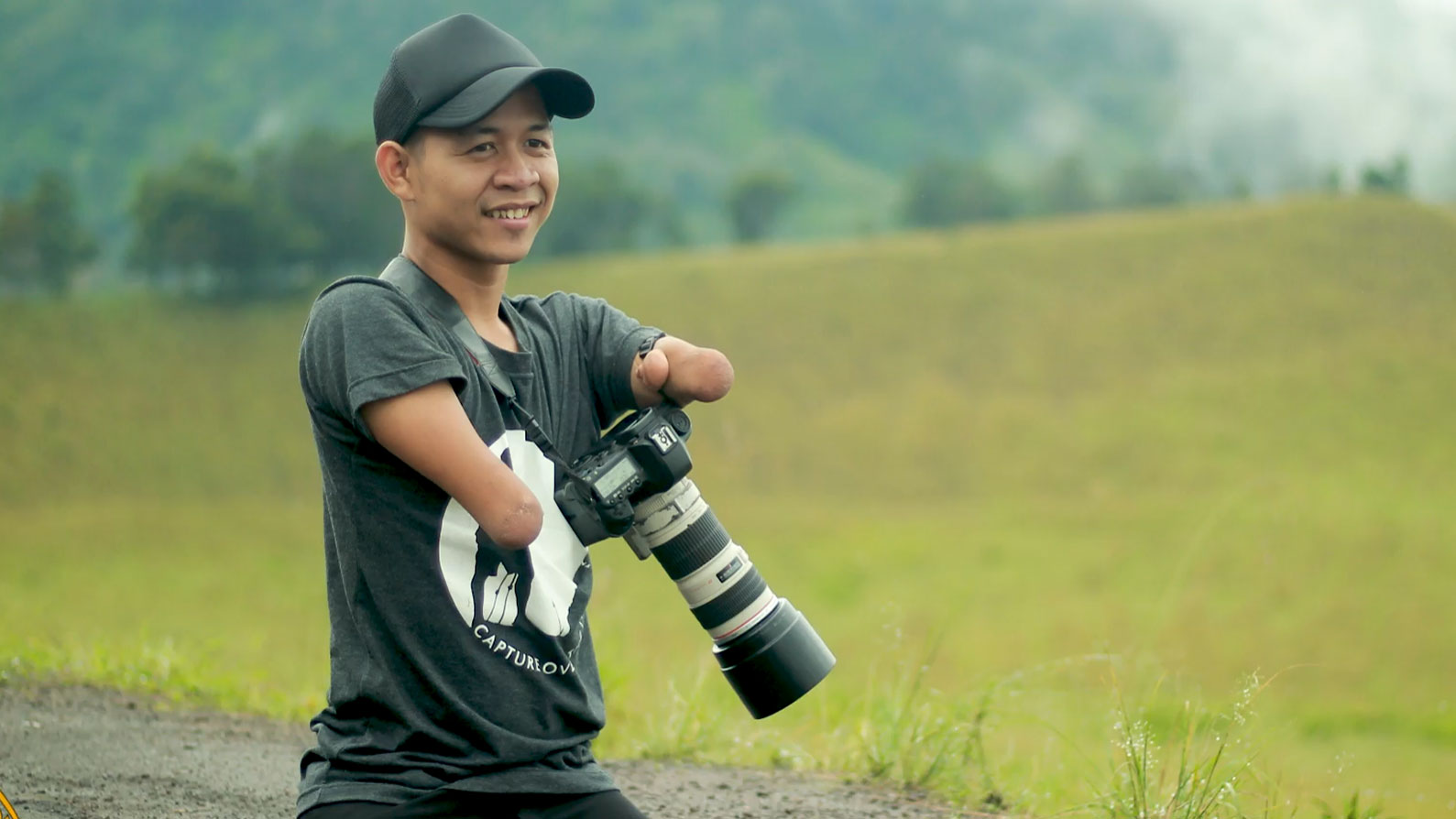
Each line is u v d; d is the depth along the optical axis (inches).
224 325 2743.6
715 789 158.4
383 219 3919.8
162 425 2255.2
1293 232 2655.0
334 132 4146.2
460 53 84.7
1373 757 802.8
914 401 2213.3
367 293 83.9
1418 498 1653.5
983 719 177.9
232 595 1411.2
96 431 2206.0
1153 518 1700.3
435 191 85.7
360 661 84.3
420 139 85.9
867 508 1851.6
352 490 84.4
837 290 2645.2
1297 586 1352.1
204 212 3501.5
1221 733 146.0
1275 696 1018.1
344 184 3929.6
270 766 160.1
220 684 220.4
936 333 2440.9
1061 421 2090.3
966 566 1551.4
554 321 94.7
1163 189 6747.1
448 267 88.3
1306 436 1935.3
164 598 1387.8
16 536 1745.8
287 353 2613.2
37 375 2415.1
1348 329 2278.5
